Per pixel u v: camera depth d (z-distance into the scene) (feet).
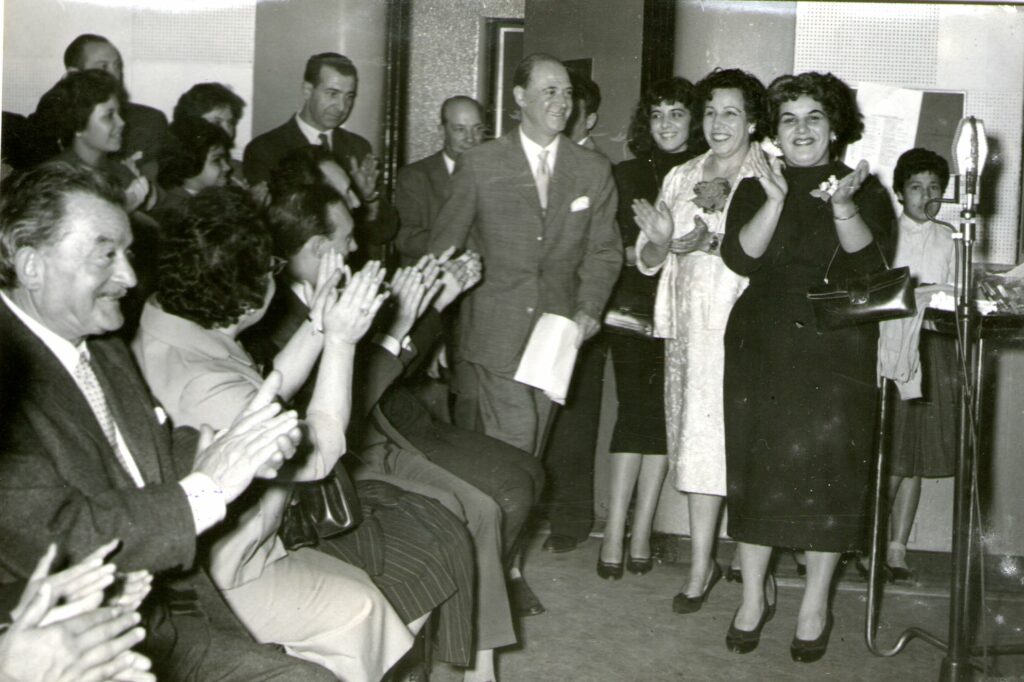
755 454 11.29
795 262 11.18
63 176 6.54
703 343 12.15
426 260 10.66
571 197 12.69
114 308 6.68
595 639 11.85
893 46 13.92
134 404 6.95
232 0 13.94
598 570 13.82
